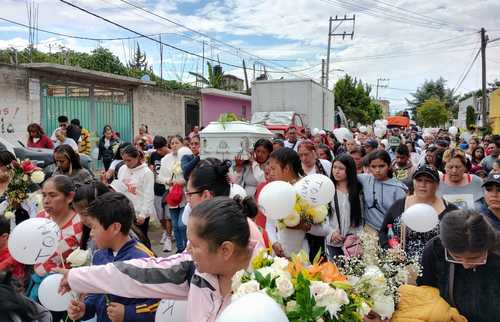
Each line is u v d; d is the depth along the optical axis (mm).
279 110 17938
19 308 2084
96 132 14547
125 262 2227
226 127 6613
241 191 2984
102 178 7418
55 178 3531
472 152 11102
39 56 16484
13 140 11297
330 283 1895
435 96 78312
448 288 2414
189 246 1967
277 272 1855
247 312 1380
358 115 43812
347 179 4629
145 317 2480
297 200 3660
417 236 3570
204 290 2014
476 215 2279
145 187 6062
